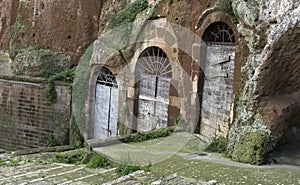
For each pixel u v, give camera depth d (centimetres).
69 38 1845
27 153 1412
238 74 1159
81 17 1834
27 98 1764
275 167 1025
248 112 1102
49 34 1881
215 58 1294
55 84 1714
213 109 1290
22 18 1961
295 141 1163
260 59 1065
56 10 1872
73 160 1191
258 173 973
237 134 1116
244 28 1138
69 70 1769
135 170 994
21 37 1952
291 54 1009
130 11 1612
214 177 942
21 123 1783
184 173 973
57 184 921
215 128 1276
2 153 1393
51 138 1717
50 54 1827
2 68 1928
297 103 1093
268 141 1059
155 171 987
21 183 931
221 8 1220
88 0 1827
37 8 1919
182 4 1388
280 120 1063
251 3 1106
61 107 1703
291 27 970
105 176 973
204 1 1307
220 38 1278
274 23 1043
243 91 1127
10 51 1986
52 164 1142
